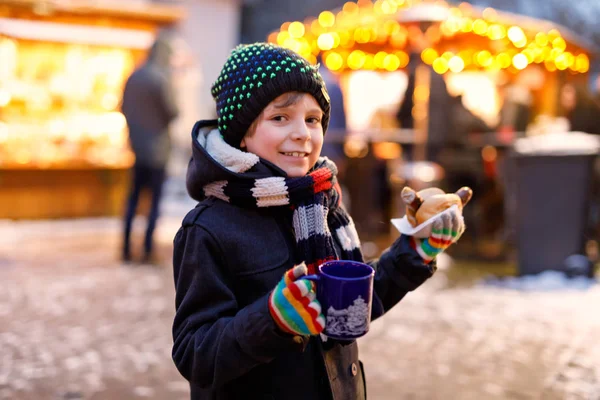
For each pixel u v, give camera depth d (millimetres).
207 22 10875
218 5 10945
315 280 1080
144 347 3438
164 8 7496
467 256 5754
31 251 5750
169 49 5324
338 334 1081
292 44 5707
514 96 6438
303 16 14898
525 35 5336
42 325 3756
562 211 5023
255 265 1246
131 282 4770
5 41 6938
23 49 7105
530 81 6789
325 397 1273
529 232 5023
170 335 3639
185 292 1253
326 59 5691
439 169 5609
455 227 1397
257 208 1279
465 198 1486
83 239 6328
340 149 6000
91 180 7301
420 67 5633
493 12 5555
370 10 5684
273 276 1253
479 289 4723
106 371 3094
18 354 3285
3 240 6145
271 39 6449
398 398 2850
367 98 6719
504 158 5645
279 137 1255
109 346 3438
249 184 1232
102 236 6508
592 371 3209
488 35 5129
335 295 1073
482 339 3648
